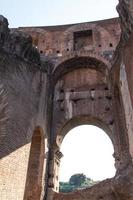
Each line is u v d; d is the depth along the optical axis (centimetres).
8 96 1132
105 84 1812
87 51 1820
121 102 1571
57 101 1788
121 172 1152
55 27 2127
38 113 1419
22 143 1174
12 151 1075
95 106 1733
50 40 2048
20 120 1191
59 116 1725
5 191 977
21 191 1095
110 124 1645
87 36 2080
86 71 1900
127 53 1287
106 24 2036
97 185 1285
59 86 1853
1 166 977
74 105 1759
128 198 1036
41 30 2125
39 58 1537
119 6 1284
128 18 1202
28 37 1375
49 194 1414
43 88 1559
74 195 1347
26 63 1373
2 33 1189
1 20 1200
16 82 1225
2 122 1052
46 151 1478
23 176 1134
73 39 2019
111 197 1159
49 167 1517
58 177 1594
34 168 1388
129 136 1366
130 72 1248
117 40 1919
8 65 1189
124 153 1473
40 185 1336
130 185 1053
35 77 1462
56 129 1670
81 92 1808
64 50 1961
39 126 1424
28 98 1319
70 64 1864
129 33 1237
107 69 1744
